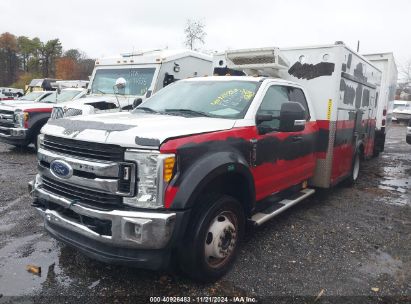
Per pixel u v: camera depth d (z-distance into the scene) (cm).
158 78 948
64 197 369
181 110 476
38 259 425
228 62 649
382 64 1198
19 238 478
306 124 587
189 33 2423
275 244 491
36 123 1065
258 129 459
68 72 6981
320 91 629
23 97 1450
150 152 331
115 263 346
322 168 636
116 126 359
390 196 761
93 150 345
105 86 1035
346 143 718
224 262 402
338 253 473
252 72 645
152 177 331
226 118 447
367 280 409
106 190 337
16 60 8975
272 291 379
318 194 754
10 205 601
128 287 376
